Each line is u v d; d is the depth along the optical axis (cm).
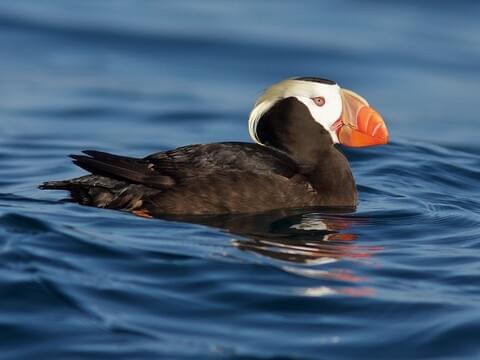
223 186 1288
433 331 950
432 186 1560
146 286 1025
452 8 3703
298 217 1293
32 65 2981
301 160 1385
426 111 2759
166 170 1293
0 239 1120
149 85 2841
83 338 909
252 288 1032
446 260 1152
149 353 885
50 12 3500
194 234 1196
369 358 897
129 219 1240
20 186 1462
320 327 955
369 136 1396
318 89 1390
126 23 3428
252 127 1411
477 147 2266
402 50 3275
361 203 1406
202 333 931
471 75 3102
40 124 2283
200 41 3278
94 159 1279
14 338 905
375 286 1055
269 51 3209
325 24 3516
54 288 1002
